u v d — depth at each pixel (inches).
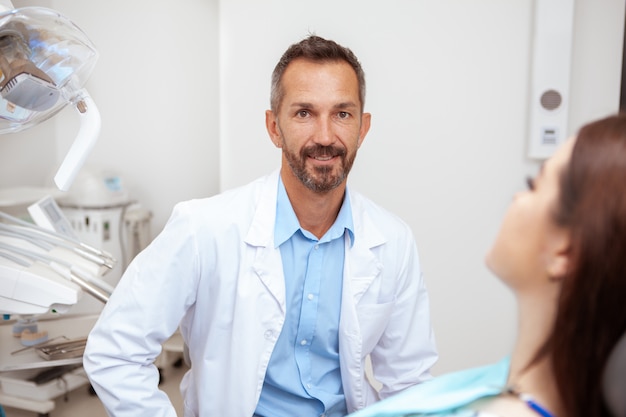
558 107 81.8
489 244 87.7
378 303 52.1
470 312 89.2
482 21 83.8
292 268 49.3
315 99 45.7
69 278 62.0
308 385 49.8
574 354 20.0
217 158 122.0
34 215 72.6
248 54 89.6
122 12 114.9
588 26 82.7
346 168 47.6
